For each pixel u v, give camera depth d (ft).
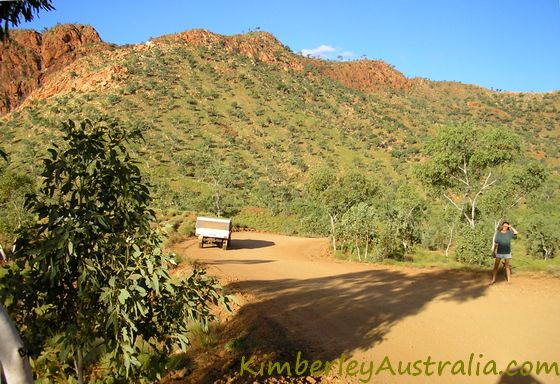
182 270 42.14
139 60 601.62
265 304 28.63
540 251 103.86
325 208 99.76
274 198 288.92
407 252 79.20
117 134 13.12
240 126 484.74
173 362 19.31
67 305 13.15
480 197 94.79
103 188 12.77
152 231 12.89
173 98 512.63
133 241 12.54
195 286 13.74
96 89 520.42
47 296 12.65
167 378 18.11
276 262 60.49
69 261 12.14
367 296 30.53
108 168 12.73
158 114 468.75
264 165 399.44
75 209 12.23
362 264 57.26
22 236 12.25
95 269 12.01
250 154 423.23
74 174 12.42
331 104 636.89
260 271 46.96
